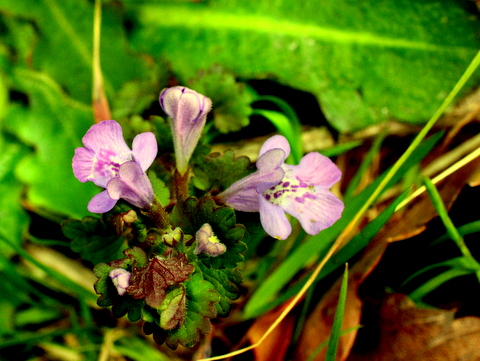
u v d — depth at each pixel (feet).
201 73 0.36
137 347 0.36
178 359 0.36
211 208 0.24
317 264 0.33
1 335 0.37
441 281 0.30
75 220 0.27
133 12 0.44
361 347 0.32
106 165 0.22
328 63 0.43
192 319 0.23
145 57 0.43
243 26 0.43
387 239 0.32
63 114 0.42
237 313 0.35
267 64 0.43
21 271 0.38
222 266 0.24
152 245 0.25
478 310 0.32
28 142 0.41
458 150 0.38
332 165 0.25
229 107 0.36
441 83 0.41
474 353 0.29
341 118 0.42
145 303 0.23
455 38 0.41
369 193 0.31
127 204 0.25
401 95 0.42
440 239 0.32
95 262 0.27
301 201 0.25
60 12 0.43
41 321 0.38
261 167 0.23
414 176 0.39
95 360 0.36
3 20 0.43
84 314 0.36
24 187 0.40
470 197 0.33
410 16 0.42
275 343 0.33
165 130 0.30
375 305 0.33
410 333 0.30
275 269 0.36
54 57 0.43
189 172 0.29
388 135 0.42
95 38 0.34
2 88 0.42
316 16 0.43
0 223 0.39
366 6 0.42
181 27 0.44
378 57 0.42
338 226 0.31
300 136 0.39
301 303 0.34
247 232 0.27
